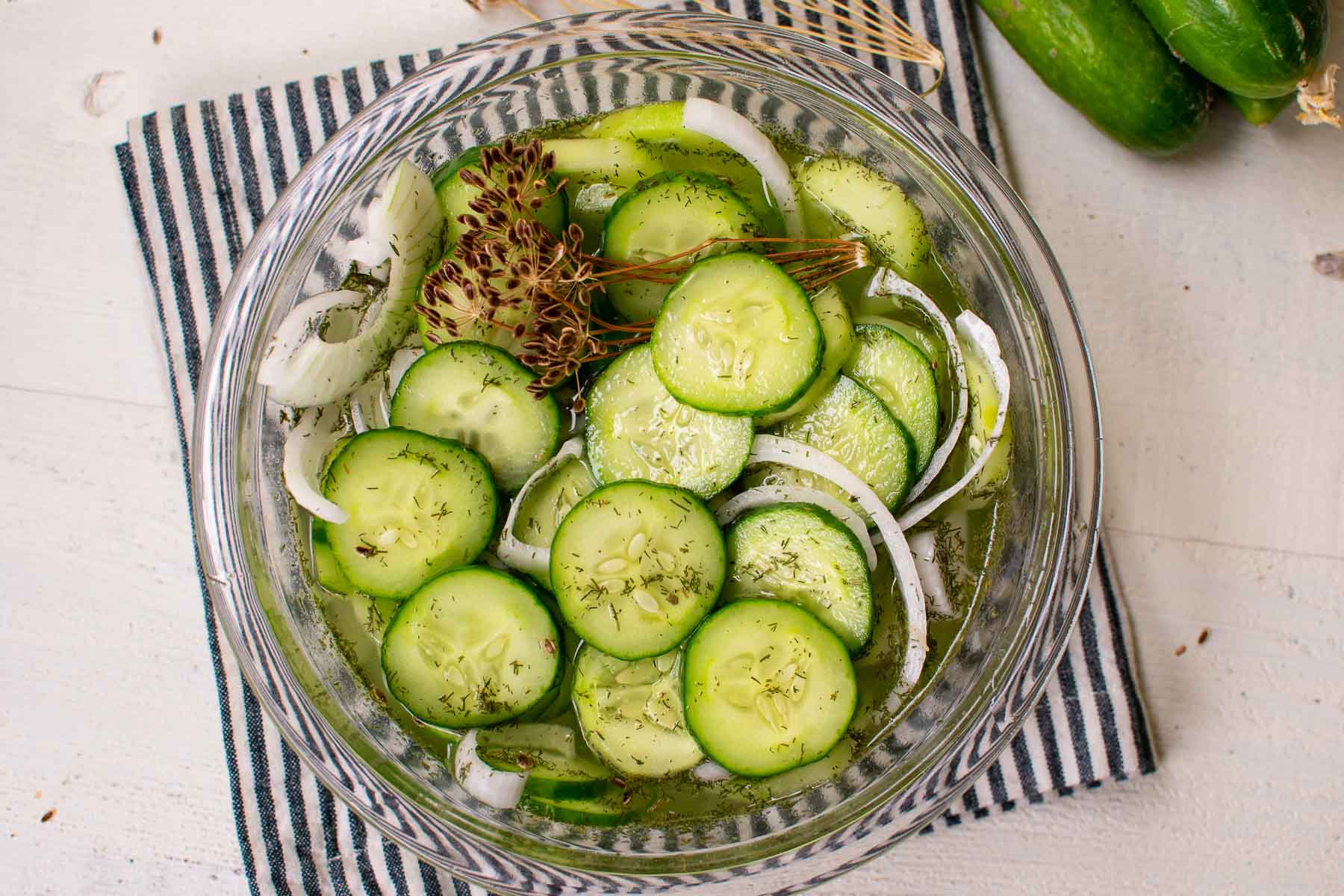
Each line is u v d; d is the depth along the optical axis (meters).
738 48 0.59
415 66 0.65
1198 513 0.66
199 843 0.66
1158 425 0.66
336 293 0.56
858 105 0.58
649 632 0.54
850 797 0.56
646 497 0.54
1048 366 0.57
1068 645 0.64
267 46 0.67
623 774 0.55
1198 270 0.66
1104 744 0.64
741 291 0.53
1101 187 0.67
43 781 0.66
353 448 0.55
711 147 0.56
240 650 0.58
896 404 0.55
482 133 0.59
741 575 0.55
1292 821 0.65
